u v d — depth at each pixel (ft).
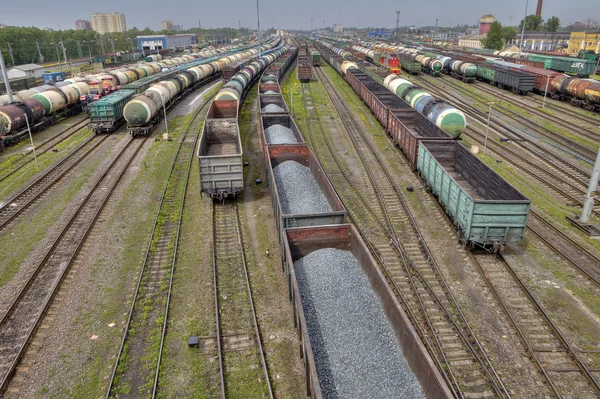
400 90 124.77
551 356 35.76
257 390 32.63
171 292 44.47
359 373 30.78
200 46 557.33
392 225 58.80
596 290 44.50
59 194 70.13
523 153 90.58
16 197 68.03
